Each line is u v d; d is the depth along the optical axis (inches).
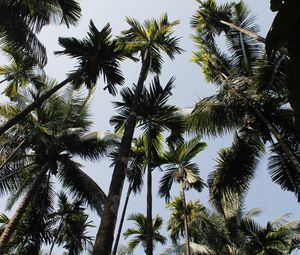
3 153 613.6
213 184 494.3
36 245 605.3
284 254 733.9
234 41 548.4
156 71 566.9
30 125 615.5
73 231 687.1
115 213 248.2
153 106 470.0
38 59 480.1
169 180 624.4
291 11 65.5
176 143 512.7
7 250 598.5
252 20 551.5
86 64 428.5
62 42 418.6
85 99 692.1
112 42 429.1
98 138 615.5
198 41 598.2
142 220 826.8
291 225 743.7
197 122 489.4
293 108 73.0
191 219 804.6
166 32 565.9
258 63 459.8
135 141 684.7
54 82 668.7
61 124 661.3
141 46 559.2
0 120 614.9
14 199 653.3
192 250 649.0
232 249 781.3
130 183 639.1
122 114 480.1
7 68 638.5
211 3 593.9
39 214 625.9
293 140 442.6
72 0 430.9
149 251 381.7
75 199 643.5
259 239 735.7
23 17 427.5
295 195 468.4
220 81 567.8
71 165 648.4
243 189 494.6
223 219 737.6
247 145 494.0
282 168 478.6
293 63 70.3
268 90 460.4
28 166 639.1
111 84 443.8
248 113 471.8
